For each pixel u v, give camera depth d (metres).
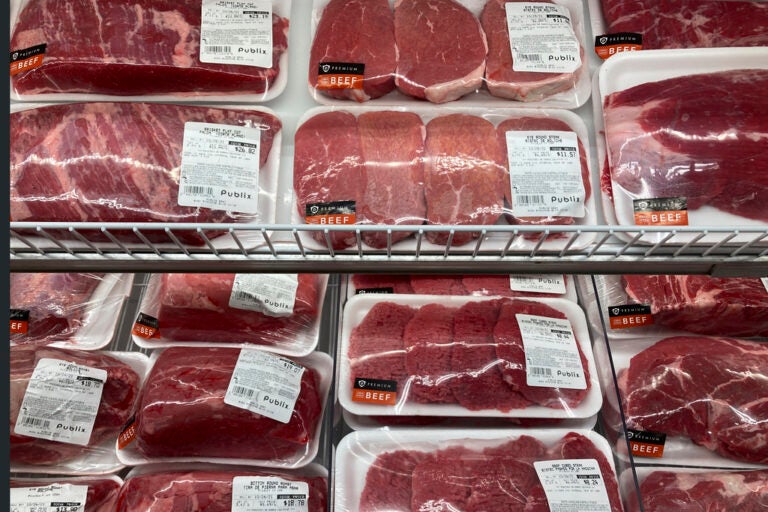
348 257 1.39
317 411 1.68
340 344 1.71
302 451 1.63
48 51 1.58
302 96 1.65
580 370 1.61
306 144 1.51
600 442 1.56
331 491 1.49
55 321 1.80
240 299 1.74
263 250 1.38
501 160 1.47
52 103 1.62
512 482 1.46
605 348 1.68
